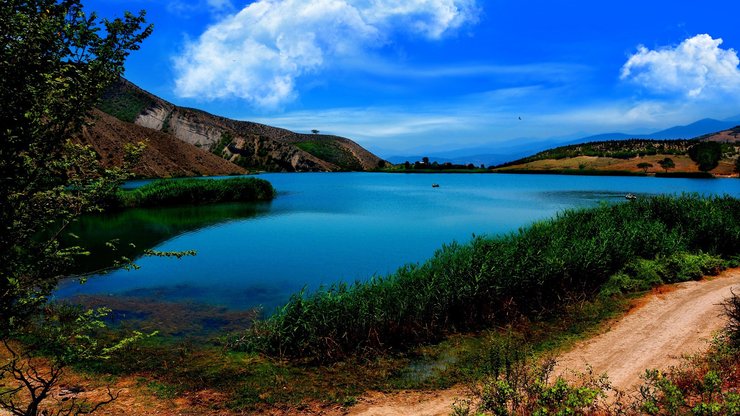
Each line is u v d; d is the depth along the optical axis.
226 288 15.60
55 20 3.77
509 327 11.08
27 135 3.78
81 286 15.16
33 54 3.72
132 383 8.45
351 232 27.84
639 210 22.59
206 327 11.70
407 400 8.05
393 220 33.25
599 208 23.31
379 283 12.14
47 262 4.29
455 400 7.89
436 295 11.51
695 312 11.51
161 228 29.00
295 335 10.24
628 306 12.48
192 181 47.59
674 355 9.00
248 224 31.05
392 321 10.59
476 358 9.65
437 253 14.60
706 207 21.41
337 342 10.16
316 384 8.73
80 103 4.02
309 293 14.88
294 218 34.44
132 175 4.54
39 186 4.07
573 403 6.05
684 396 6.90
